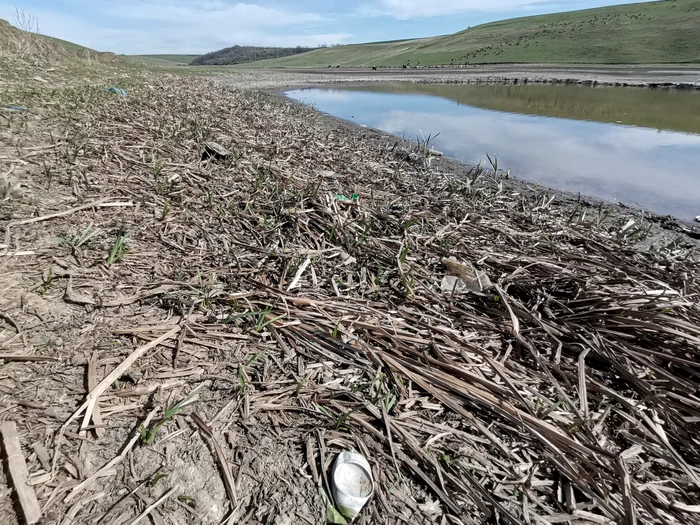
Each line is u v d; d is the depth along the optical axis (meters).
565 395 1.94
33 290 2.20
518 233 3.88
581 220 4.49
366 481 1.53
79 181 3.59
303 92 21.67
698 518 1.56
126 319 2.15
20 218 2.80
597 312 2.50
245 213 3.68
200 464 1.53
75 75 9.74
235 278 2.68
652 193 5.92
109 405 1.67
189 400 1.76
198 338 2.12
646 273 3.09
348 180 5.32
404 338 2.30
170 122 6.36
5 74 7.34
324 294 2.63
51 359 1.82
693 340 2.15
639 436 1.88
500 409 1.87
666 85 18.16
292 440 1.68
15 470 1.35
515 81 24.19
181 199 3.69
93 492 1.37
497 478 1.63
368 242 3.38
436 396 1.96
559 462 1.69
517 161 7.57
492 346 2.36
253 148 6.13
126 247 2.73
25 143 4.20
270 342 2.19
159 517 1.33
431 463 1.62
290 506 1.44
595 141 9.05
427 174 6.00
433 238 3.57
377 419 1.81
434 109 14.56
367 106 15.63
